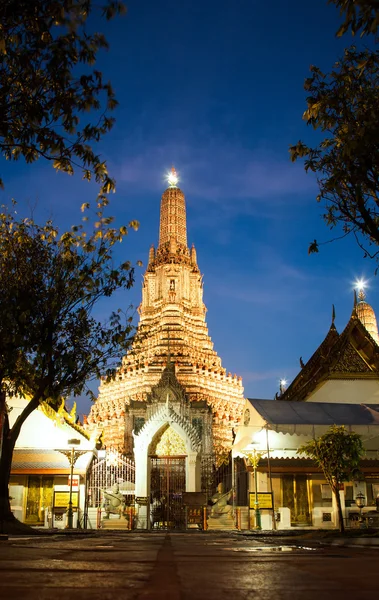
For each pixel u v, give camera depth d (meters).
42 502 40.50
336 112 17.08
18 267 26.73
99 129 15.23
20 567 7.38
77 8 13.71
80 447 40.41
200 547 14.41
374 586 5.60
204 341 95.31
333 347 47.84
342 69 17.08
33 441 40.41
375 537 21.42
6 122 14.71
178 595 4.94
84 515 39.34
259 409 41.03
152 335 89.69
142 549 12.45
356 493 40.72
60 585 5.50
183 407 65.75
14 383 30.31
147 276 100.31
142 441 45.44
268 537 24.12
